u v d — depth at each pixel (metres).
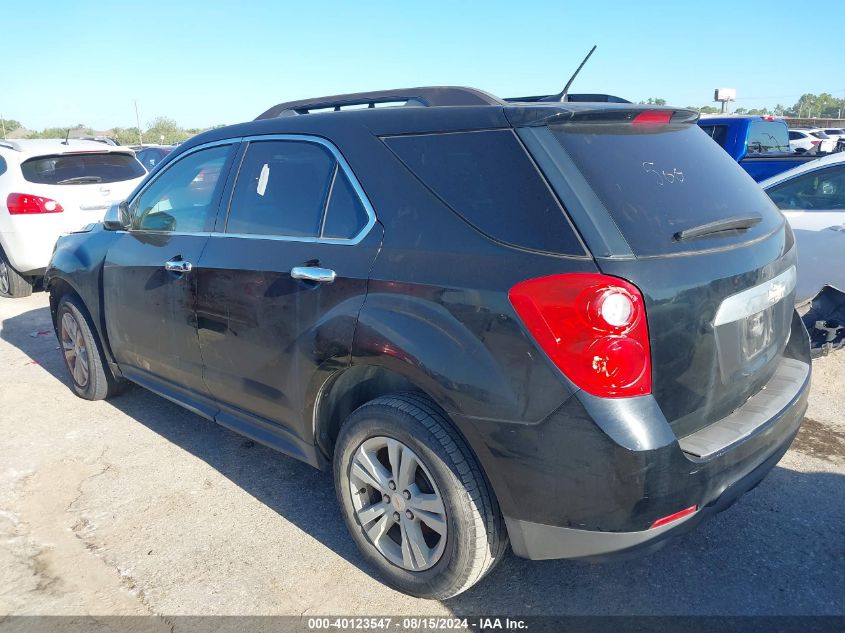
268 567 2.96
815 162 5.64
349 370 2.83
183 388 3.83
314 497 3.55
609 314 2.03
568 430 2.11
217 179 3.49
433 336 2.36
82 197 8.14
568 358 2.08
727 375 2.39
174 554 3.07
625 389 2.06
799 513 3.22
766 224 2.71
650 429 2.07
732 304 2.34
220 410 3.61
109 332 4.35
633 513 2.11
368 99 3.14
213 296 3.31
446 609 2.67
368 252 2.63
